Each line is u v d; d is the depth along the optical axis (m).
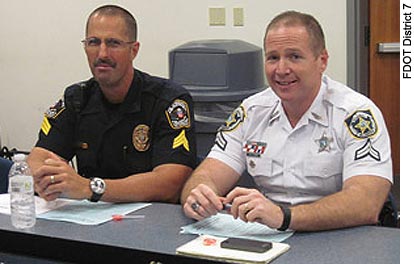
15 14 4.53
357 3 3.66
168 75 3.83
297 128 2.05
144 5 4.06
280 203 2.10
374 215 1.80
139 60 4.13
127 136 2.39
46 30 4.44
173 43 4.03
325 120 2.01
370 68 3.84
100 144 2.42
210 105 3.36
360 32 3.72
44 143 2.45
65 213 1.97
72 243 1.70
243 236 1.71
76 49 4.37
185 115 2.37
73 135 2.48
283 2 3.74
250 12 3.81
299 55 1.94
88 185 2.05
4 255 1.78
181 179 2.26
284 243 1.63
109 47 2.31
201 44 3.45
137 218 1.91
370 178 1.85
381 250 1.57
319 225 1.72
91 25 2.33
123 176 2.41
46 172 2.04
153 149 2.36
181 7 3.97
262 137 2.13
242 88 3.35
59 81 4.48
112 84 2.33
